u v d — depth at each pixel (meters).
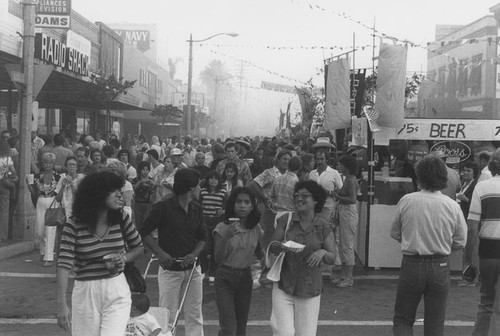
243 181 12.73
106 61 34.84
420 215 6.39
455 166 13.84
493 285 7.10
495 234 7.02
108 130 30.78
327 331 8.16
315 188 6.27
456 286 10.68
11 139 17.59
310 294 6.13
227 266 6.60
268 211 10.98
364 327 8.34
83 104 31.89
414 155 13.95
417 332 8.13
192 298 6.99
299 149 18.19
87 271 5.17
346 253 10.55
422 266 6.38
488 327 7.18
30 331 7.93
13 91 24.69
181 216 6.82
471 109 36.62
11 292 9.84
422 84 29.34
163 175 12.87
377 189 12.30
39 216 11.99
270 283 10.58
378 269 11.79
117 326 5.12
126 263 5.38
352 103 16.25
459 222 6.45
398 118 12.04
